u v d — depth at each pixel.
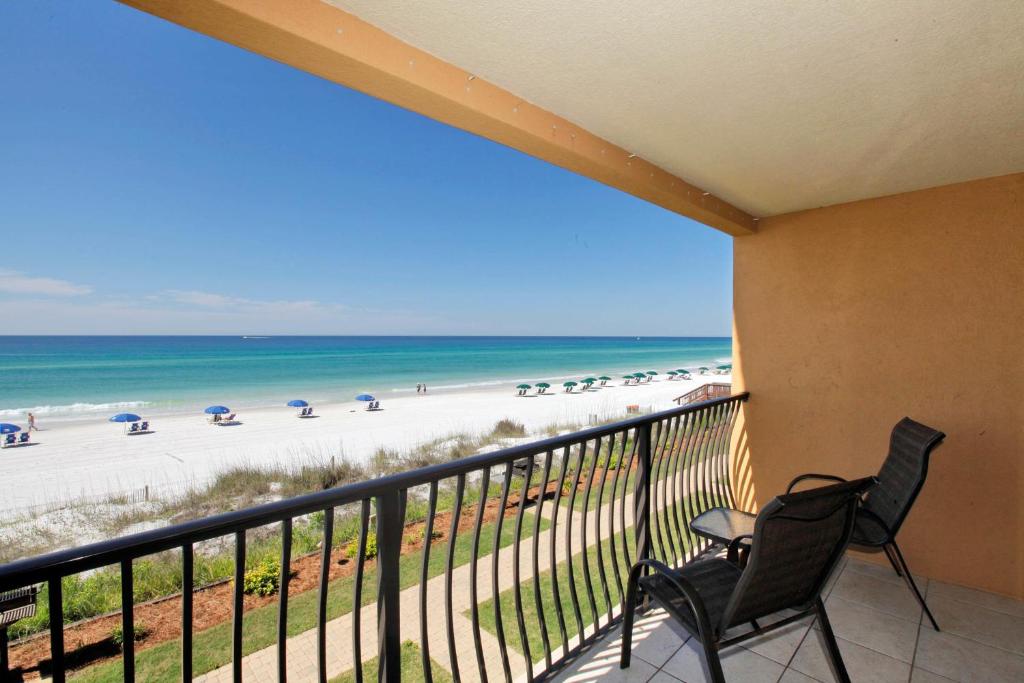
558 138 2.07
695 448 3.22
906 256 3.01
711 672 1.48
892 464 2.62
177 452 13.77
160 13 1.25
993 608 2.53
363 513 1.28
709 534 2.28
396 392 26.94
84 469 12.21
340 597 4.80
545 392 27.23
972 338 2.79
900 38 1.50
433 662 3.34
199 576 5.46
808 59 1.63
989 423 2.74
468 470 1.56
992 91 1.80
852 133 2.19
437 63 1.66
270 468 11.95
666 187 2.69
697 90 1.85
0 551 7.65
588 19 1.44
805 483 3.42
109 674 3.73
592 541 5.38
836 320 3.29
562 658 2.06
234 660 1.03
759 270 3.67
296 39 1.35
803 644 2.18
